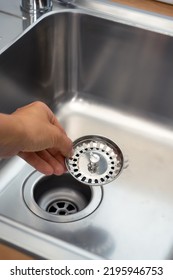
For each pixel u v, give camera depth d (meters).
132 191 0.69
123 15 0.72
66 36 0.75
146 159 0.74
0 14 0.74
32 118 0.51
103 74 0.77
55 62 0.76
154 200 0.68
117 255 0.61
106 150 0.68
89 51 0.76
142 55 0.72
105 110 0.79
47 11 0.73
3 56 0.66
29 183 0.69
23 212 0.66
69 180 0.70
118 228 0.64
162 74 0.73
